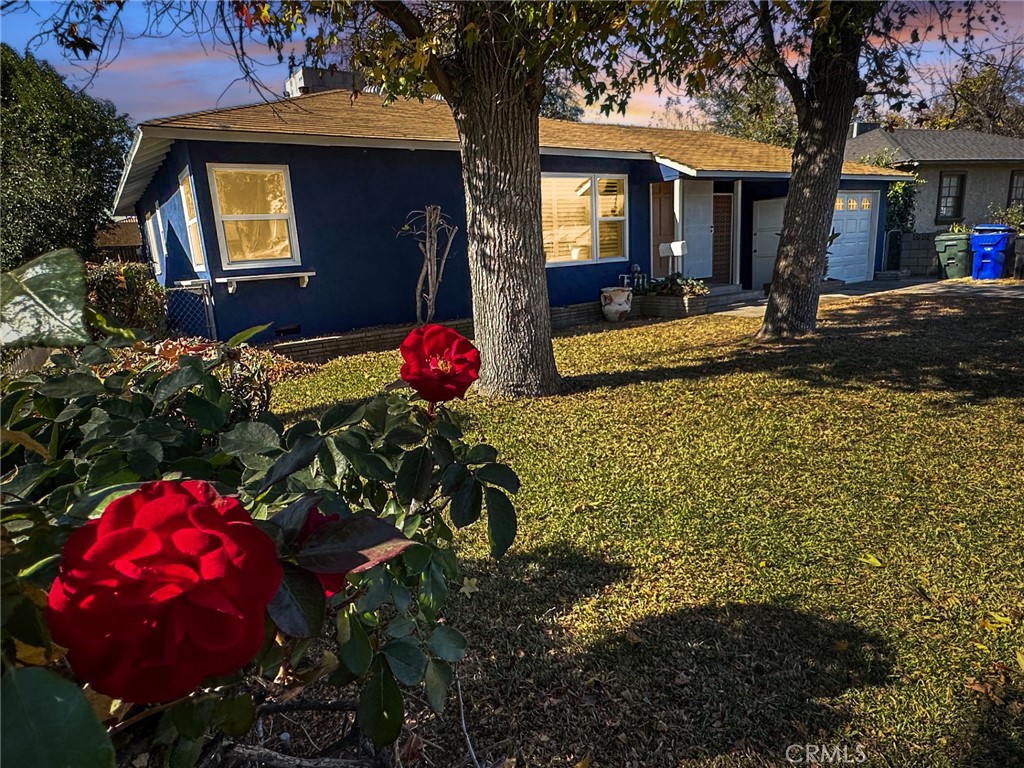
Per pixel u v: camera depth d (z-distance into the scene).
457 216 10.54
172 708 0.92
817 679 2.32
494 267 5.95
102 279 8.27
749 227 15.92
